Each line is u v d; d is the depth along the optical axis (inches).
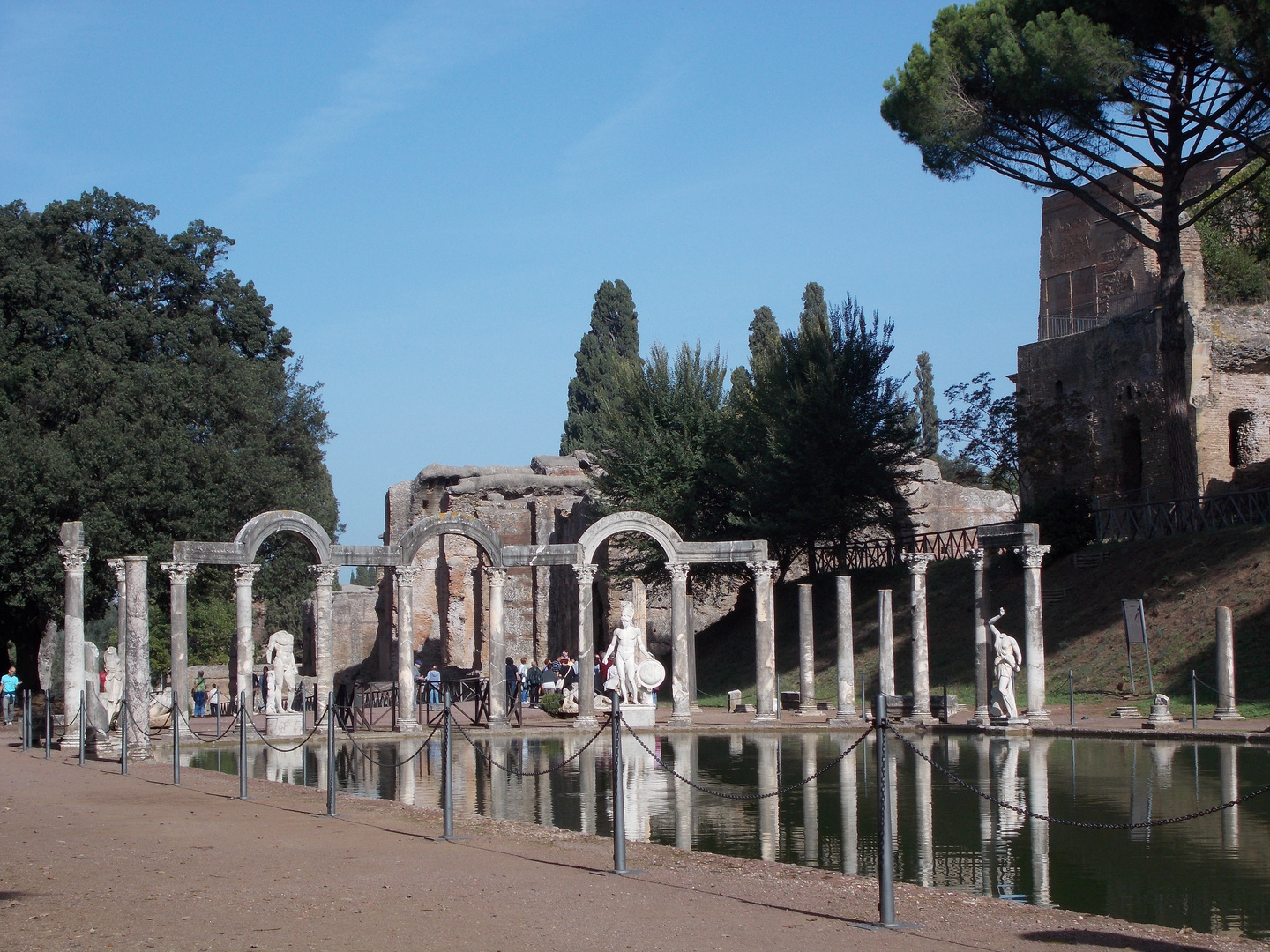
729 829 818.8
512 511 2736.2
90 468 2036.2
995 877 653.3
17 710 2063.2
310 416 2837.1
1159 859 698.8
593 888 571.5
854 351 2345.0
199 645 3462.1
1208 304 2418.8
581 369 3814.0
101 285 2527.1
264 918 503.2
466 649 2669.8
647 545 2372.0
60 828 764.6
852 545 2549.2
